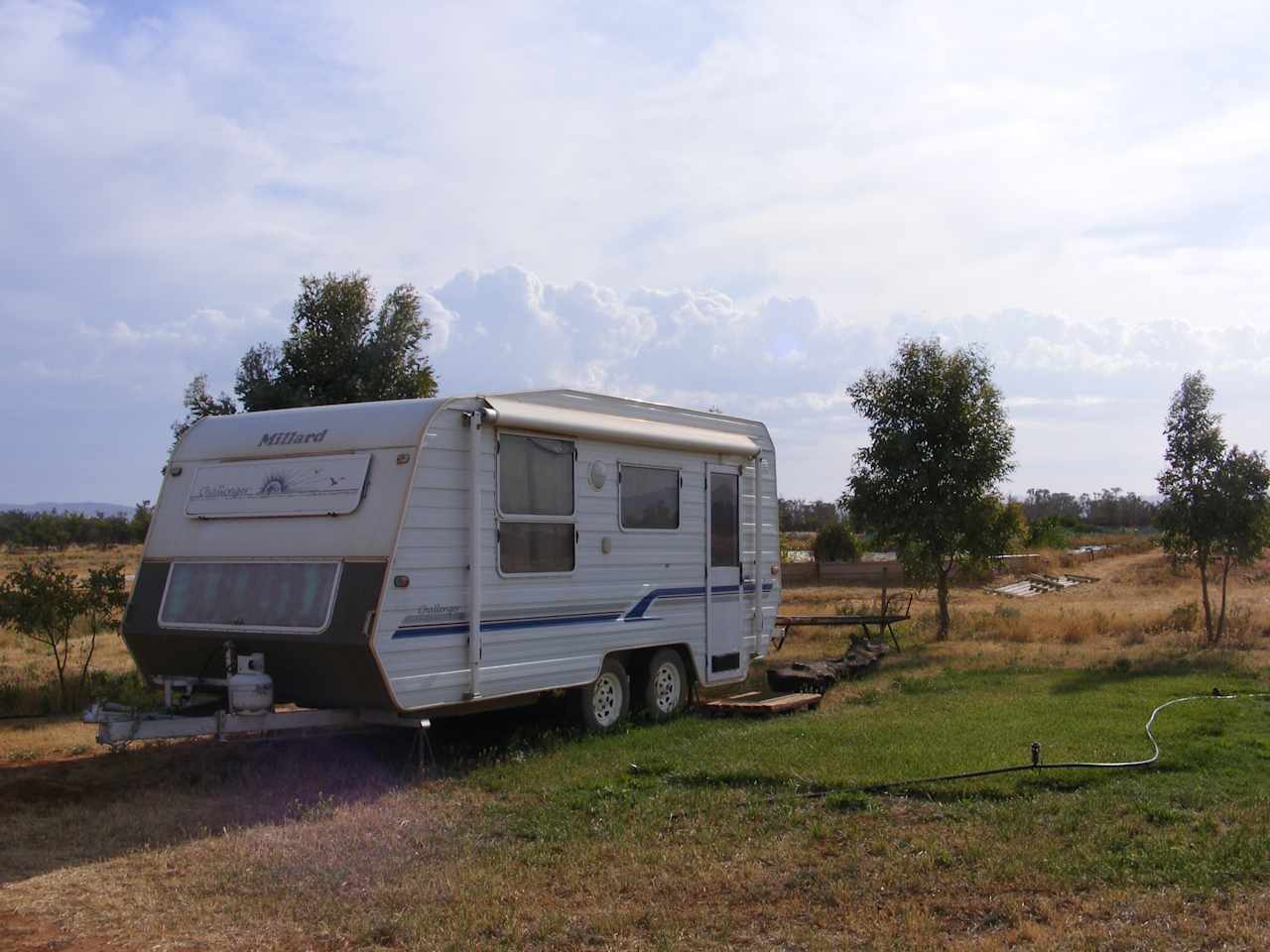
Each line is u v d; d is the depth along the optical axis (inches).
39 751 392.5
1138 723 391.2
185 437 389.1
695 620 462.0
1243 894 218.4
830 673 523.8
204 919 224.8
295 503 349.7
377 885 241.3
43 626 497.0
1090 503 3238.2
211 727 324.5
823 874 238.4
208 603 358.3
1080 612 890.7
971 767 321.1
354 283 623.2
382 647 323.0
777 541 523.8
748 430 507.5
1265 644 657.6
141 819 298.0
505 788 324.8
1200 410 656.4
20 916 227.3
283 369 613.6
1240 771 317.1
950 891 227.3
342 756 378.3
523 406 376.2
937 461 713.0
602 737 393.4
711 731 403.9
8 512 2511.1
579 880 240.4
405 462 336.5
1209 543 661.9
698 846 261.3
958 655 628.7
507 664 366.3
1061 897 221.1
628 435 418.6
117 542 2294.5
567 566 394.0
